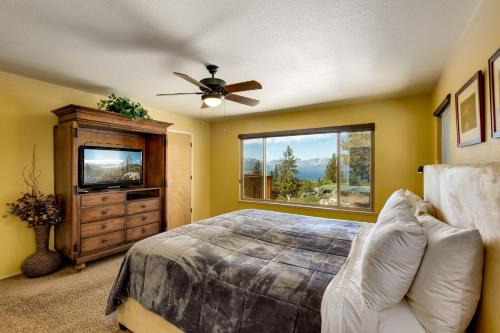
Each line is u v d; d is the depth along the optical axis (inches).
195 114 189.9
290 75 107.8
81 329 74.1
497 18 52.0
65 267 116.4
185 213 195.6
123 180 144.7
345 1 60.1
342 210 157.8
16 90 109.4
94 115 115.9
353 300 43.2
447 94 92.3
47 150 119.6
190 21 68.6
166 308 61.0
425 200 85.3
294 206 176.1
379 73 105.3
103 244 120.2
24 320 77.6
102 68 101.3
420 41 78.9
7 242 108.0
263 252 67.7
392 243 41.6
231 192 209.2
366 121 149.3
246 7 62.4
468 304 36.7
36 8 62.7
